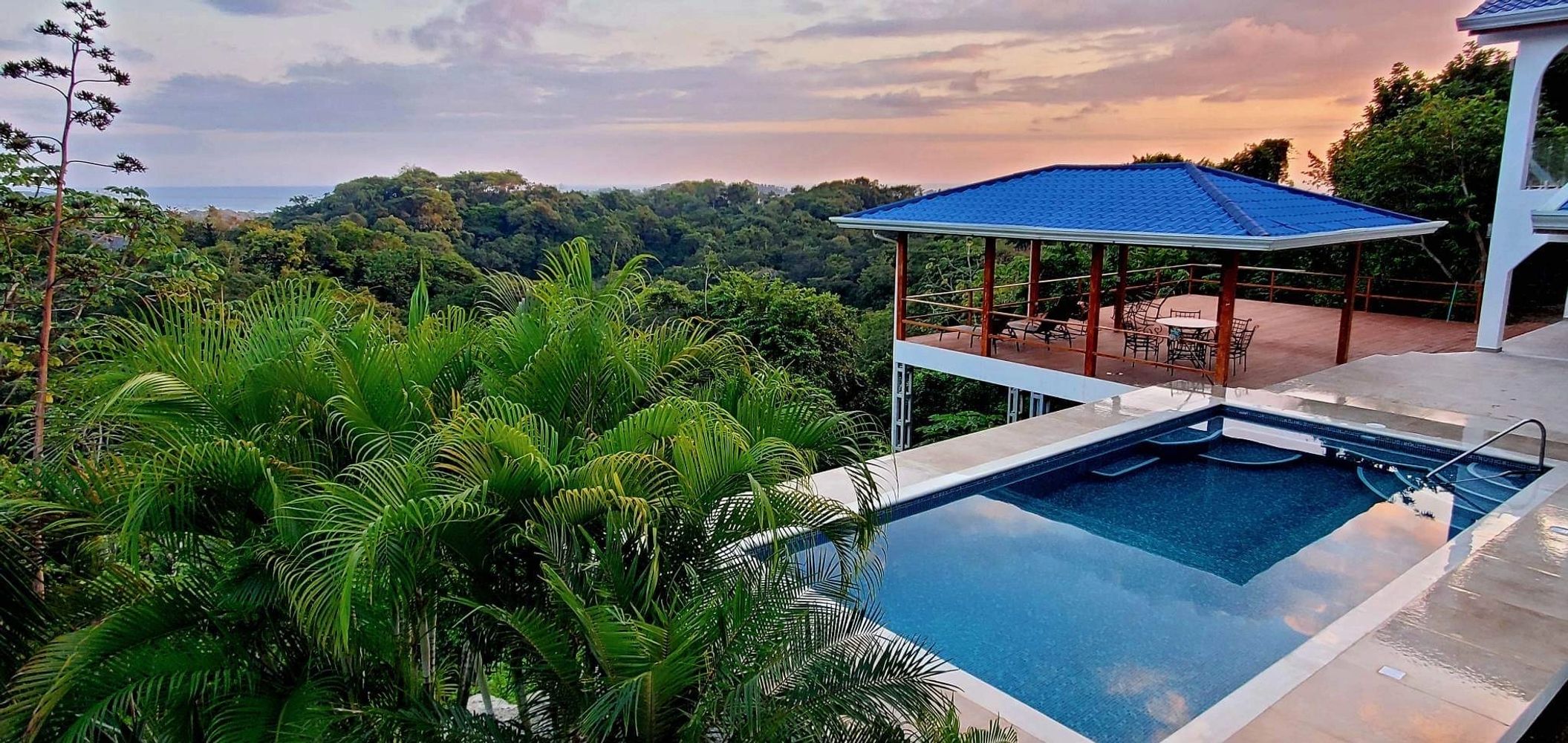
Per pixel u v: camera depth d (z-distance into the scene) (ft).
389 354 10.76
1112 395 36.09
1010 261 90.68
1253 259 61.26
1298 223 35.14
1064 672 17.85
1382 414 31.50
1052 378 38.24
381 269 49.26
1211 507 26.71
